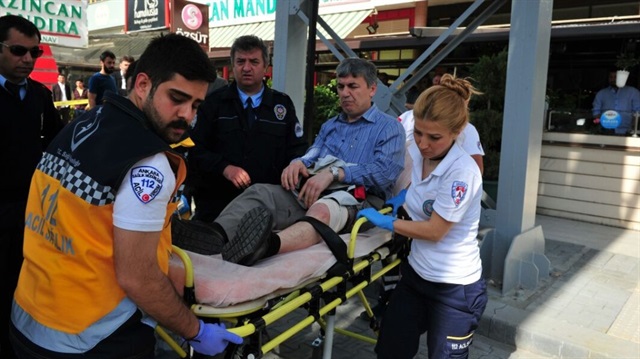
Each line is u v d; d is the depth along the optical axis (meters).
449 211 2.18
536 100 4.11
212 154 3.32
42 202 1.59
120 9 17.39
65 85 13.45
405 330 2.45
